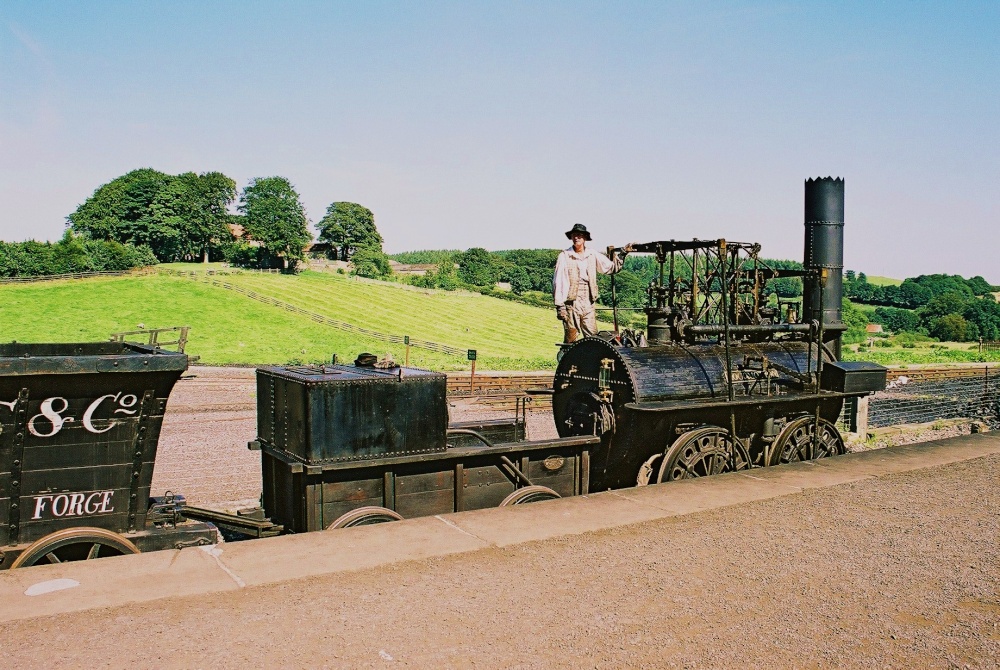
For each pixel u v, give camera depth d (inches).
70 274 2792.8
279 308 2682.1
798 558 264.1
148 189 4375.0
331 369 341.7
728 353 437.1
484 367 1763.0
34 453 247.4
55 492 252.4
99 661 179.6
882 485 371.2
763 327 486.6
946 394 1003.9
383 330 2586.1
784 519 311.0
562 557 259.8
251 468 589.9
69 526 256.4
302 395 303.1
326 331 2413.9
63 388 246.4
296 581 231.9
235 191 4916.3
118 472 261.6
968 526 303.6
